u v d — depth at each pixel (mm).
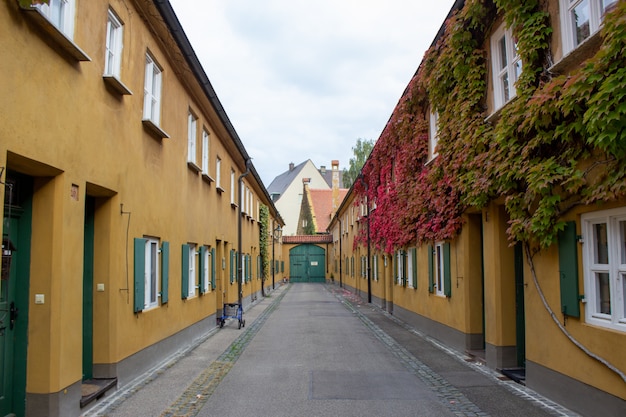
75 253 5918
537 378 6973
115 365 7164
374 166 20125
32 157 4926
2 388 5184
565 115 5516
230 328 14797
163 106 9664
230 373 8445
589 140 4980
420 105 12891
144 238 8422
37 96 5031
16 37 4660
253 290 25688
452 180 9570
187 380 7914
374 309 21281
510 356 8383
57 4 5637
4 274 5195
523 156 6590
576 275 5906
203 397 6883
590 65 4988
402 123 14133
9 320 5301
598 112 4820
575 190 5625
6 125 4504
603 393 5484
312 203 62500
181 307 10953
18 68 4695
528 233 6645
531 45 6633
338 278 44156
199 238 12805
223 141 16438
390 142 16484
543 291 6762
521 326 8375
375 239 21359
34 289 5473
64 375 5617
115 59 7406
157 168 9242
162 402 6617
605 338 5430
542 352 6824
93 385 6777
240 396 6941
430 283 12383
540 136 6160
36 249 5508
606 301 5699
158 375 8273
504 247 8461
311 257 51250
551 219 6242
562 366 6316
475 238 10047
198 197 12703
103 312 7156
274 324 15844
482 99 8844
